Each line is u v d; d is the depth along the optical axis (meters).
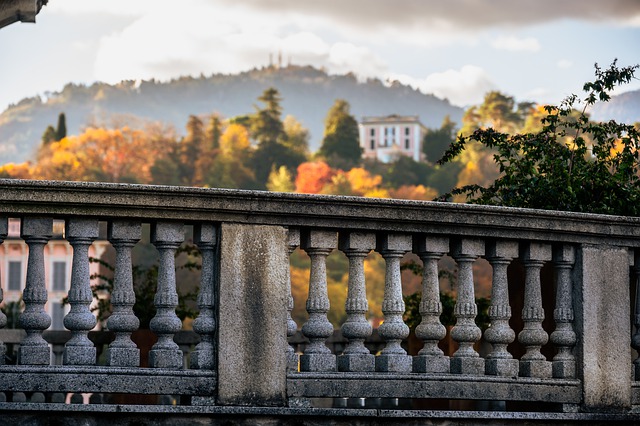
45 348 9.41
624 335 11.02
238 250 9.83
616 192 13.73
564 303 10.94
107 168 156.62
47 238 9.52
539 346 10.88
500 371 10.57
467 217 10.45
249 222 9.88
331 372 10.01
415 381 10.22
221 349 9.71
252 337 9.79
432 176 159.88
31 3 18.80
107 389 9.45
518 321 12.10
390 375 10.14
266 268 9.89
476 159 137.88
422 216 10.28
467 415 10.30
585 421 10.70
